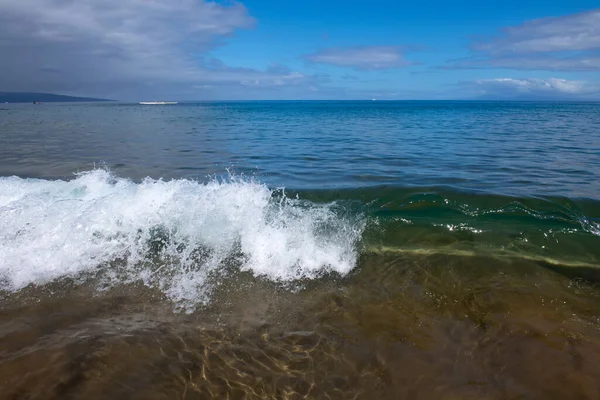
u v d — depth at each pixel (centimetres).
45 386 242
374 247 442
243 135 1602
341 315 328
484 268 396
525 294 350
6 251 398
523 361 269
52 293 350
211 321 319
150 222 453
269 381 256
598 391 241
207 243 431
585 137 1464
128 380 251
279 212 482
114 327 306
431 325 312
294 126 2088
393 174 796
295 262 408
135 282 372
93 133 1684
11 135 1559
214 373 261
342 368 268
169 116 3309
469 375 259
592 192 638
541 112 4062
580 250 424
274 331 307
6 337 288
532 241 441
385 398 243
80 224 434
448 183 711
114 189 575
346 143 1315
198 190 507
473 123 2291
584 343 285
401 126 2064
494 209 511
